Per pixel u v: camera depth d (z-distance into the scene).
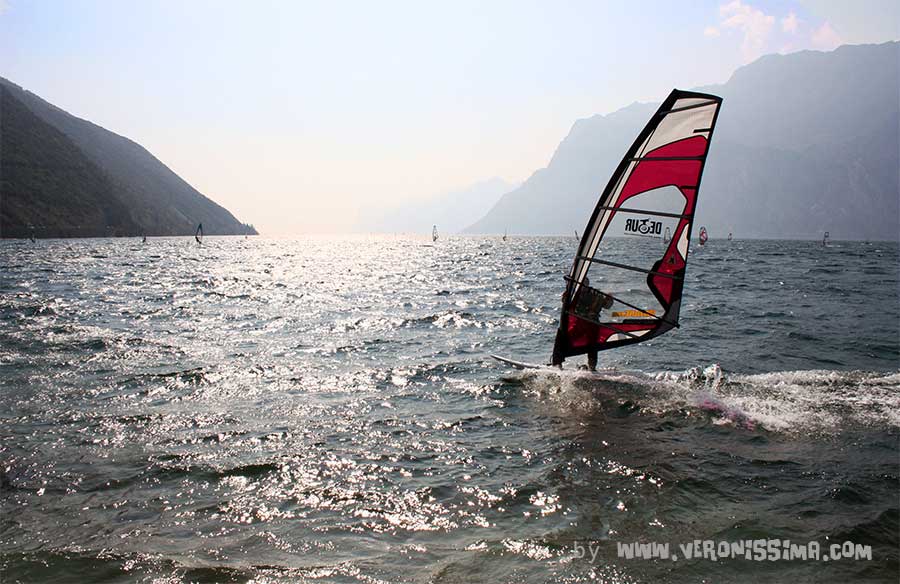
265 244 130.38
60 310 20.53
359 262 57.12
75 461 7.13
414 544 5.14
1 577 4.66
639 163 9.52
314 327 17.42
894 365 12.14
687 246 9.19
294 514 5.75
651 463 6.89
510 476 6.59
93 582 4.59
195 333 16.27
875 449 7.27
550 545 5.08
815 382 10.46
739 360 12.64
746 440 7.63
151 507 5.93
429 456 7.23
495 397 9.83
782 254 72.12
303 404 9.55
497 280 34.16
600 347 10.83
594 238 10.40
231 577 4.64
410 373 11.63
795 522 5.46
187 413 9.05
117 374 11.48
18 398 9.80
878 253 76.25
